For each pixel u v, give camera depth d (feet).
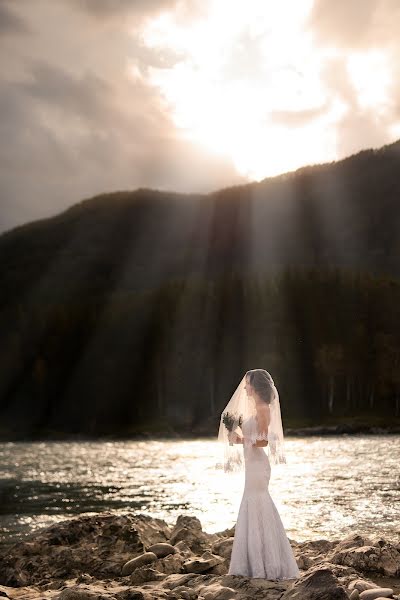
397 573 30.01
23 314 506.48
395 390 336.90
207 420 339.57
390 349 350.64
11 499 77.05
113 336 430.20
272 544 26.91
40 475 109.40
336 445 157.28
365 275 419.95
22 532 54.85
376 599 23.75
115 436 318.86
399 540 41.52
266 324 388.37
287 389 351.05
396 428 264.52
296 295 397.80
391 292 399.03
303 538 43.83
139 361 402.72
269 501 27.58
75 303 473.67
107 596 25.11
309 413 329.72
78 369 417.90
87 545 37.96
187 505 63.52
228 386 369.50
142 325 429.79
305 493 65.87
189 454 152.46
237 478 86.99
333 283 406.21
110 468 118.21
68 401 399.65
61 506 69.21
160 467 114.32
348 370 344.90
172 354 387.96
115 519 40.50
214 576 28.68
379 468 90.89
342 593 23.00
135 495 74.38
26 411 407.23
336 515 52.47
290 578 26.61
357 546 33.71
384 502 58.44
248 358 377.71
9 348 463.83
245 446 27.84
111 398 384.88
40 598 28.27
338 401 343.26
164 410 363.15
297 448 147.33
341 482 74.59
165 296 433.07
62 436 342.64
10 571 34.96
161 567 33.01
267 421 27.43
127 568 34.24
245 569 27.07
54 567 35.68
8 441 328.08
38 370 422.00
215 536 41.06
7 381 441.27
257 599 23.94
